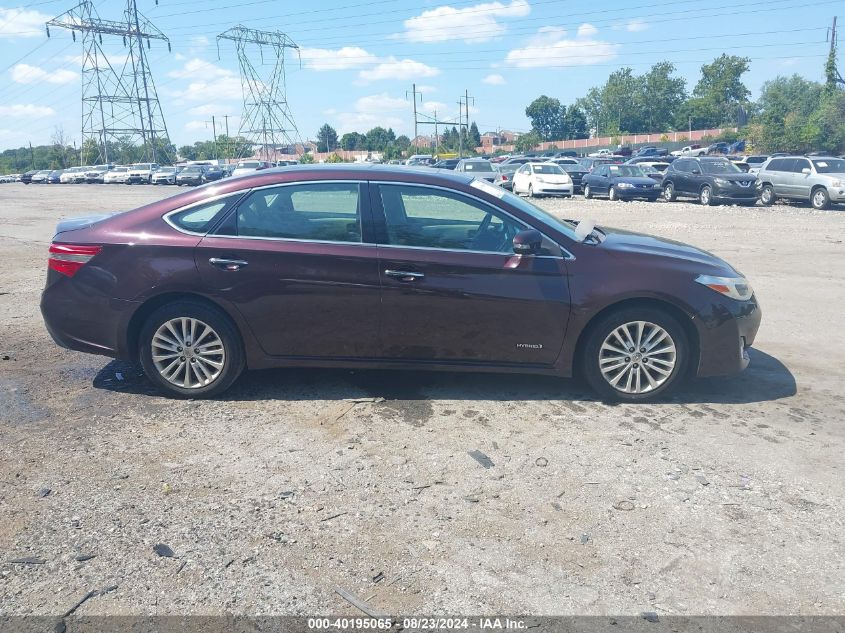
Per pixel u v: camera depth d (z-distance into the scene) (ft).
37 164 441.27
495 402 15.90
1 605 9.00
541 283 15.29
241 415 15.08
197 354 15.76
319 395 16.26
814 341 21.29
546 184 93.81
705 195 78.79
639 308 15.47
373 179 15.71
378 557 10.05
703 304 15.33
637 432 14.30
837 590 9.40
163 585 9.41
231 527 10.77
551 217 16.87
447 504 11.46
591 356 15.70
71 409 15.35
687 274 15.43
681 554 10.16
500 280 15.26
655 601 9.16
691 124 416.26
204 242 15.43
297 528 10.75
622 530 10.75
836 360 19.34
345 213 15.61
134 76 276.21
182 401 15.88
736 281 15.75
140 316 15.78
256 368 15.88
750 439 13.98
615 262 15.43
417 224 15.56
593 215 64.69
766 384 17.29
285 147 283.79
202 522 10.89
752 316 15.89
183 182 177.88
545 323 15.42
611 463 12.91
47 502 11.44
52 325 16.08
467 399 16.07
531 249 15.03
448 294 15.26
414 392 16.51
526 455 13.23
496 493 11.82
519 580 9.57
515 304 15.30
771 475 12.49
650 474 12.50
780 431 14.39
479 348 15.58
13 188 173.27
